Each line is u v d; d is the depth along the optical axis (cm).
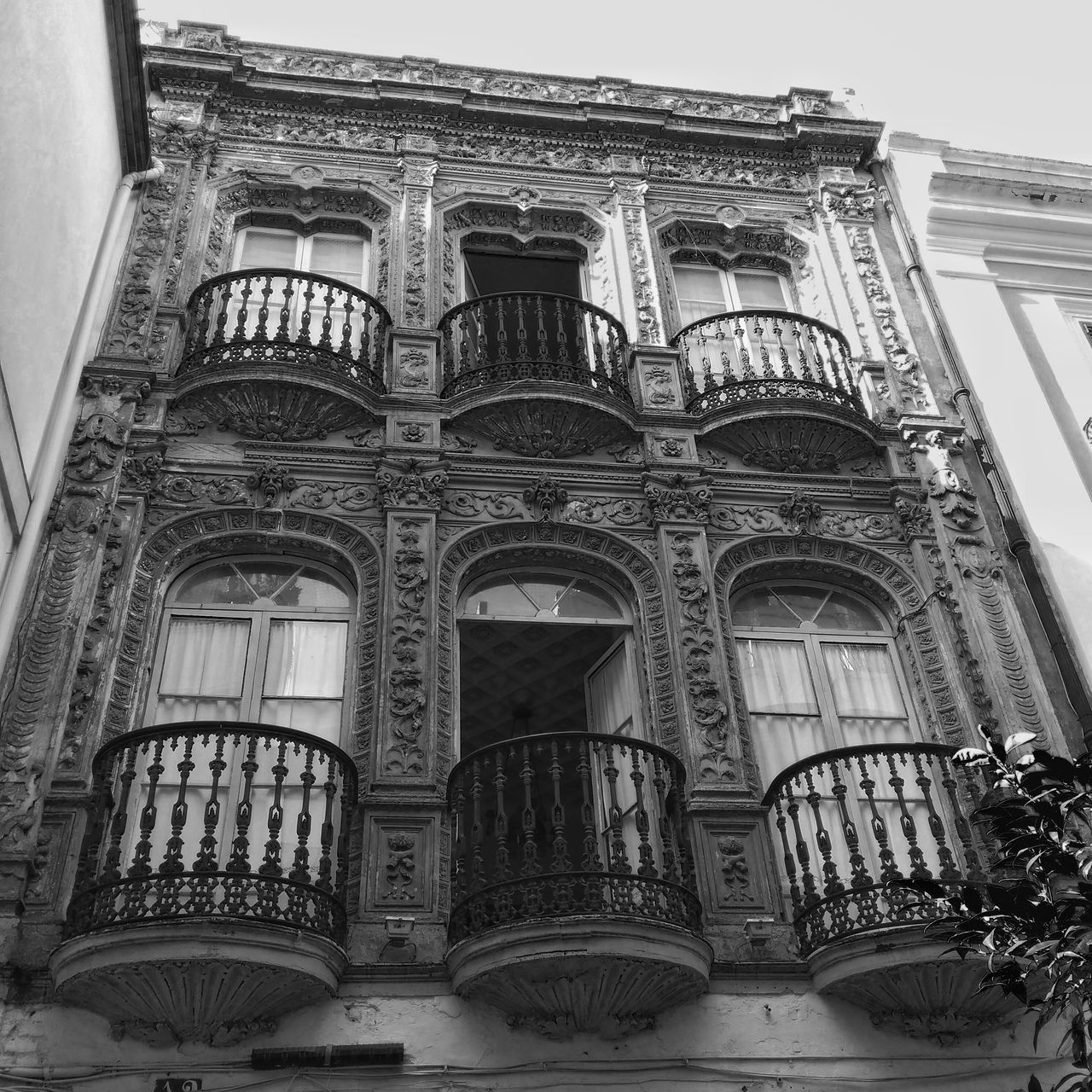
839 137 1417
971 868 826
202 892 729
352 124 1349
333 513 1014
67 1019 729
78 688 862
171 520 984
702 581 1012
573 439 1095
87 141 984
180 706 913
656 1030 778
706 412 1124
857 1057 785
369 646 947
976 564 1059
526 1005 762
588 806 809
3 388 755
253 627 964
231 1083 718
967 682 997
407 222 1259
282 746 799
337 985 754
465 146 1362
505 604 1025
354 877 815
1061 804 682
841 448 1130
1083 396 1221
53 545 917
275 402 1053
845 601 1077
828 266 1316
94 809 807
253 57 1375
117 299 1102
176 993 714
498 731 1177
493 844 1250
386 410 1080
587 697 1038
